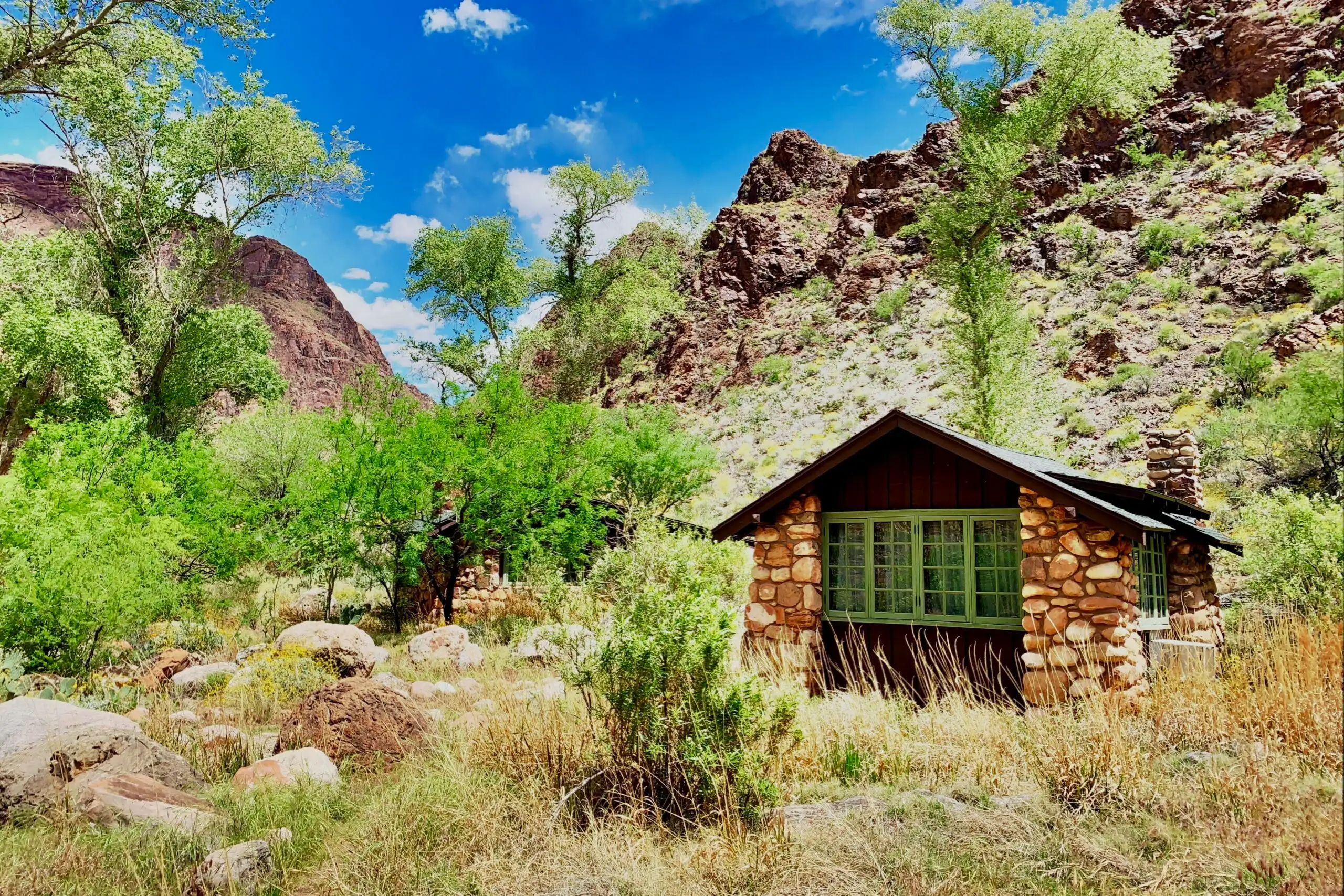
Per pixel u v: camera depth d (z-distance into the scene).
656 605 5.90
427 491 16.84
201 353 28.02
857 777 5.63
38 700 6.19
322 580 19.25
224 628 14.98
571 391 42.91
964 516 9.03
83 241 25.86
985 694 8.47
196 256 27.33
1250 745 4.44
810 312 61.72
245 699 9.26
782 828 4.59
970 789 5.11
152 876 4.53
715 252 75.75
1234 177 43.19
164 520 11.97
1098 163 53.06
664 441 25.97
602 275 42.62
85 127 24.66
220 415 32.34
